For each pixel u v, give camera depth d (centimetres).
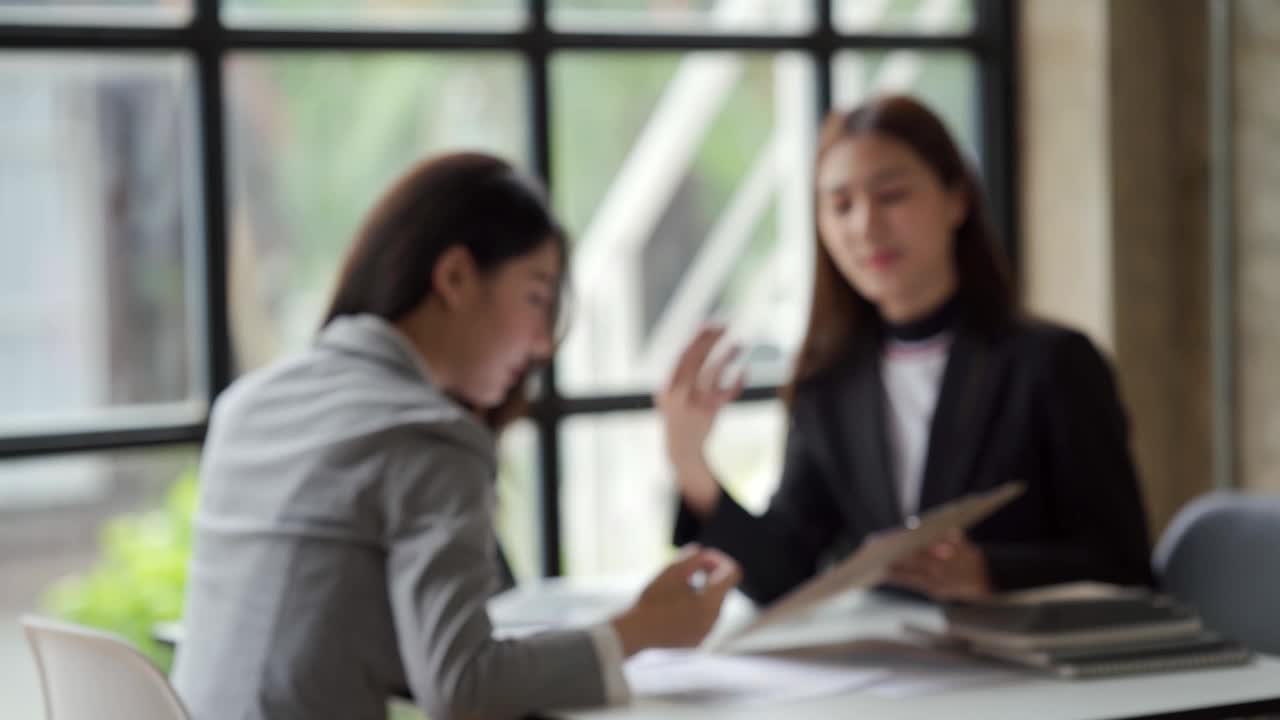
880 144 319
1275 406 438
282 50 395
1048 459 317
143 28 383
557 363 424
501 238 247
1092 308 455
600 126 471
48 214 700
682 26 434
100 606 468
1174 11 455
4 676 675
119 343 712
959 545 294
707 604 249
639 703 232
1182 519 320
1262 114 435
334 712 232
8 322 709
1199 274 457
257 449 243
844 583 255
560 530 427
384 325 246
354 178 508
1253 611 305
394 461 231
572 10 428
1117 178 451
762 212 473
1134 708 225
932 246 321
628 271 477
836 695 236
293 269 517
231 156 393
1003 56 468
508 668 224
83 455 381
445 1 430
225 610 239
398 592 227
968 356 321
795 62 461
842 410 333
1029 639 250
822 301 336
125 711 224
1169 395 460
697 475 313
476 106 461
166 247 716
